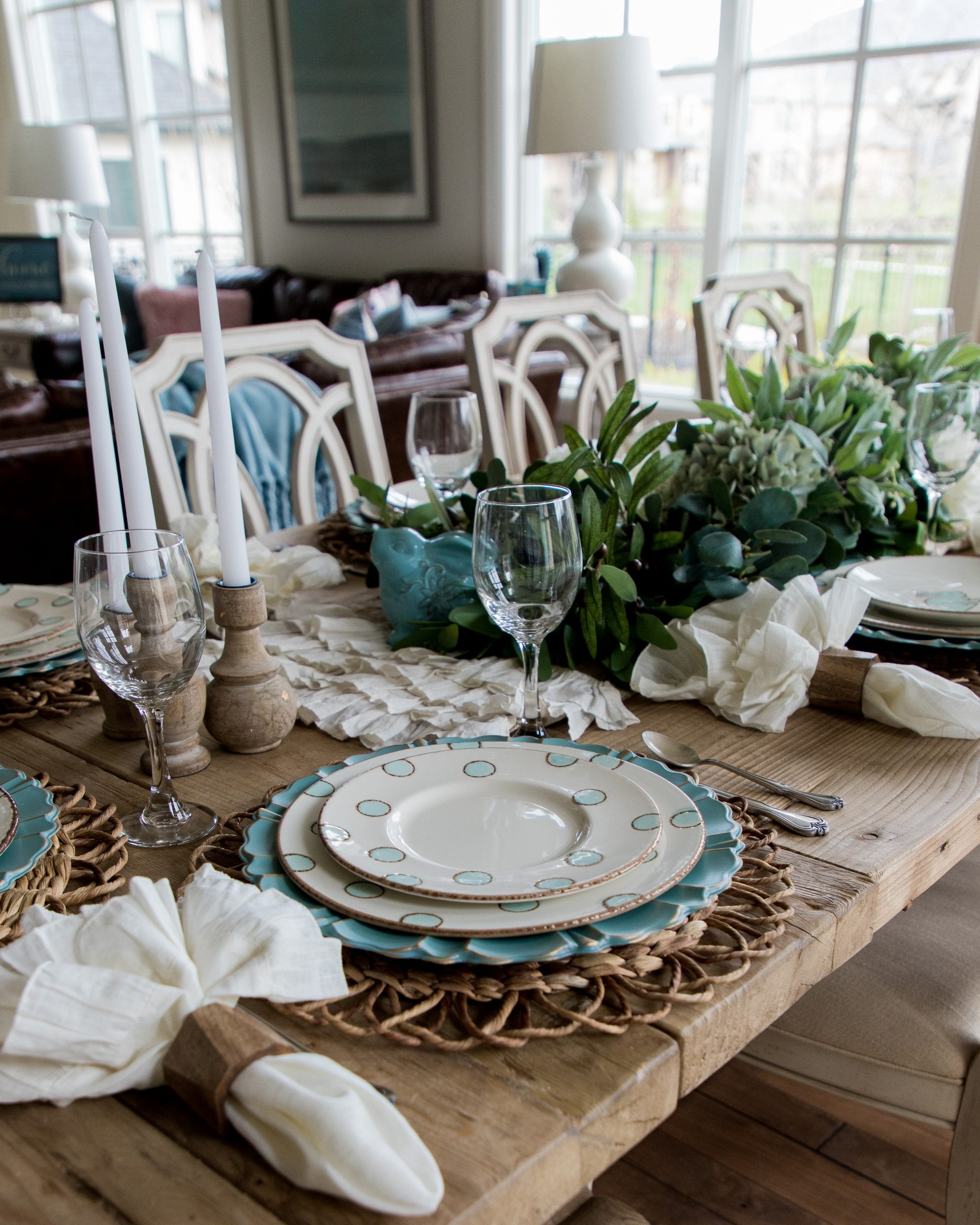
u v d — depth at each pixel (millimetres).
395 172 4598
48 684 840
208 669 810
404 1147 374
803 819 615
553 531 649
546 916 479
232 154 5262
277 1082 381
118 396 641
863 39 3312
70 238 5152
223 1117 395
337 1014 457
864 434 1063
